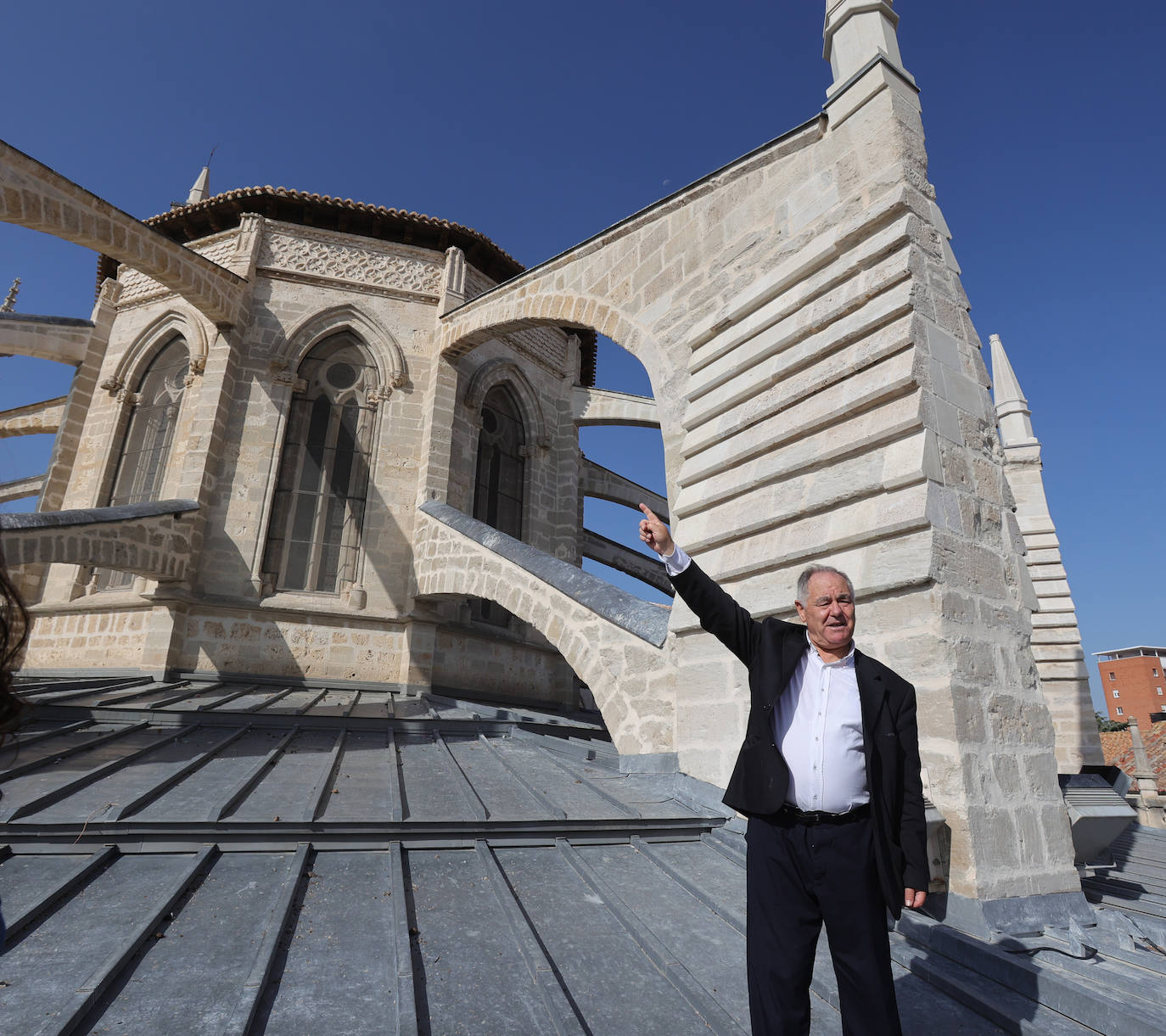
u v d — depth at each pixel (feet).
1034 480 49.52
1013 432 51.29
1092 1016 10.05
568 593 30.83
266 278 48.44
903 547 17.22
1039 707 17.17
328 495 46.60
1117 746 67.72
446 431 48.14
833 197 23.26
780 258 24.73
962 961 12.46
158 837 14.82
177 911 12.26
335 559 45.78
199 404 44.34
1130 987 11.14
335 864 14.80
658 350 29.81
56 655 44.70
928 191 21.56
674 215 30.55
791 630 9.63
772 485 22.20
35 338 48.55
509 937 12.19
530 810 18.47
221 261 49.19
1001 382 53.06
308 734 28.17
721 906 13.83
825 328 22.02
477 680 48.55
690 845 17.85
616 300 33.09
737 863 16.52
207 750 23.39
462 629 47.67
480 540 39.19
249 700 33.42
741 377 24.91
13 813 14.75
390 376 48.83
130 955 10.57
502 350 55.01
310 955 11.12
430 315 51.08
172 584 40.68
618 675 26.81
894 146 21.58
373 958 11.12
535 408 56.75
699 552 24.16
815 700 8.96
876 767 8.35
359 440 48.11
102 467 47.55
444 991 10.33
